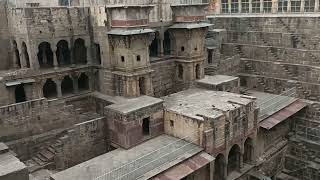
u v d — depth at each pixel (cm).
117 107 3684
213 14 6738
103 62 4281
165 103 4094
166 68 4850
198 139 3584
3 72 3991
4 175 2522
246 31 5959
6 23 4256
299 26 5278
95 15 4203
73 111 3966
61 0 5341
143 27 4059
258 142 4431
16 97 4097
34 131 3675
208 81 4778
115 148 3762
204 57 5075
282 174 4966
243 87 5850
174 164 3250
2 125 3441
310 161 4875
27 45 3909
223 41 6269
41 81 4028
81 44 4566
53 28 4034
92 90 4512
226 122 3694
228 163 4162
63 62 4553
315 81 5066
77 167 3231
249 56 5962
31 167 3384
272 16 5584
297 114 5103
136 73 4053
